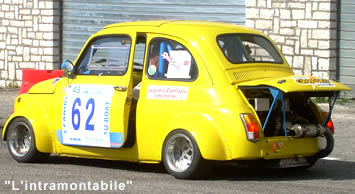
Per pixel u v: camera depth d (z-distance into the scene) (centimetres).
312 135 869
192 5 1783
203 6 1766
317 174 923
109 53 945
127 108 901
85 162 1018
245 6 1691
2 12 2119
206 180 857
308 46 1600
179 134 850
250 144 819
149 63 909
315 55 1593
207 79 854
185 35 888
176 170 858
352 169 970
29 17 2072
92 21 1986
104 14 1959
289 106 904
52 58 2041
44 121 979
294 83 826
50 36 2038
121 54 931
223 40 893
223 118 826
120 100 904
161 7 1842
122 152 919
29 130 986
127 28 939
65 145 966
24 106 1008
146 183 837
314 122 916
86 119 935
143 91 902
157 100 885
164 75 893
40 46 2059
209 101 843
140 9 1884
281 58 959
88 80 950
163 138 871
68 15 2036
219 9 1736
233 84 849
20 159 999
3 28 2122
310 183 850
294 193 779
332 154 1095
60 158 1053
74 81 964
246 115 821
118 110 902
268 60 939
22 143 1012
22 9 2083
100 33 962
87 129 934
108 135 913
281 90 822
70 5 2027
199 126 834
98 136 924
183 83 872
